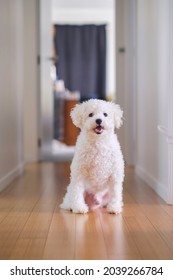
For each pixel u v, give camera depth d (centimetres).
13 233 186
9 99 344
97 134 211
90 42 764
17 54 390
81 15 796
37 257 154
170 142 248
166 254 158
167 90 254
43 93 495
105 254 157
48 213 225
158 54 288
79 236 181
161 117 277
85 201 234
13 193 286
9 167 340
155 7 301
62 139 708
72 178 224
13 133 365
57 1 742
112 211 223
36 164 461
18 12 396
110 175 222
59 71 759
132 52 456
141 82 373
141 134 371
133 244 170
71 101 679
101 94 777
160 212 228
